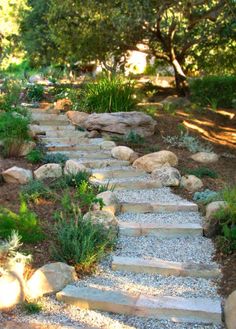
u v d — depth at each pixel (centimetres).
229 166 717
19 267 370
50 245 421
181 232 477
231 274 388
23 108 867
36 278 371
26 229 422
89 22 1050
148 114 909
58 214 458
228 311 331
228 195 471
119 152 703
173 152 746
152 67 1742
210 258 424
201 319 334
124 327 329
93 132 809
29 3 1908
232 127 973
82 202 504
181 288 375
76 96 977
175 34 1248
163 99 1184
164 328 328
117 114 817
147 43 1206
